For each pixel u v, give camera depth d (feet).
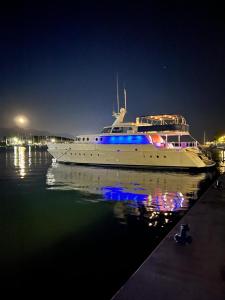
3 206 43.57
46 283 18.43
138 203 44.73
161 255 15.17
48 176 87.10
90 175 84.89
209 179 74.33
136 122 102.37
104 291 17.37
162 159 92.22
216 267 13.62
